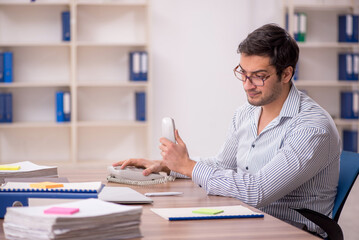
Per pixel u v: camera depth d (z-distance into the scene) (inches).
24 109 205.3
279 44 75.2
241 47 76.9
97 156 212.1
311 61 222.5
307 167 73.3
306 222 78.3
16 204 59.9
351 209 176.6
